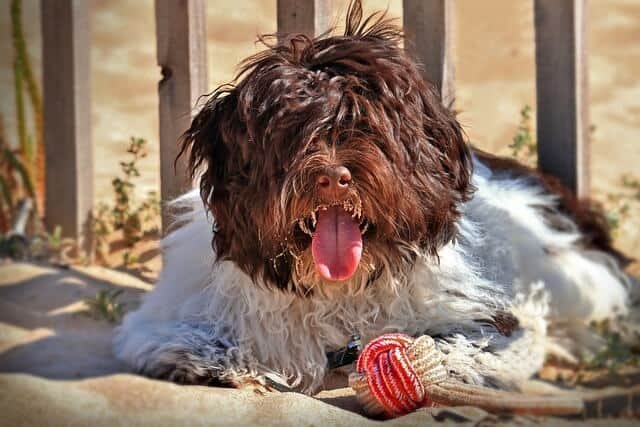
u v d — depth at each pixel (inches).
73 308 303.3
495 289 263.7
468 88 574.2
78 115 356.5
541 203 324.2
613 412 226.8
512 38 647.8
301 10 283.9
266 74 230.4
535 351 263.7
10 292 315.3
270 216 222.5
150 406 212.2
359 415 212.7
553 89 349.4
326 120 219.8
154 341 245.1
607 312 325.7
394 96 227.6
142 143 387.9
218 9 625.0
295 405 212.2
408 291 247.0
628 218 421.4
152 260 350.6
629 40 672.4
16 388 218.5
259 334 245.9
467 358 236.1
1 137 393.1
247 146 228.1
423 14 303.0
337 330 247.4
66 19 352.8
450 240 245.9
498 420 207.3
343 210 224.5
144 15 705.0
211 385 233.1
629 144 524.7
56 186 362.0
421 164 230.1
